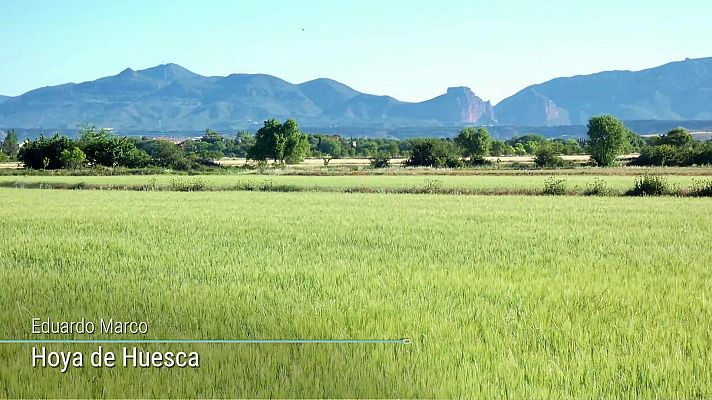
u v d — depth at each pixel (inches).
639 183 1641.2
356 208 1191.6
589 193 1662.2
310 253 595.8
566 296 397.1
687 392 240.8
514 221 919.7
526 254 589.3
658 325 325.7
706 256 577.0
